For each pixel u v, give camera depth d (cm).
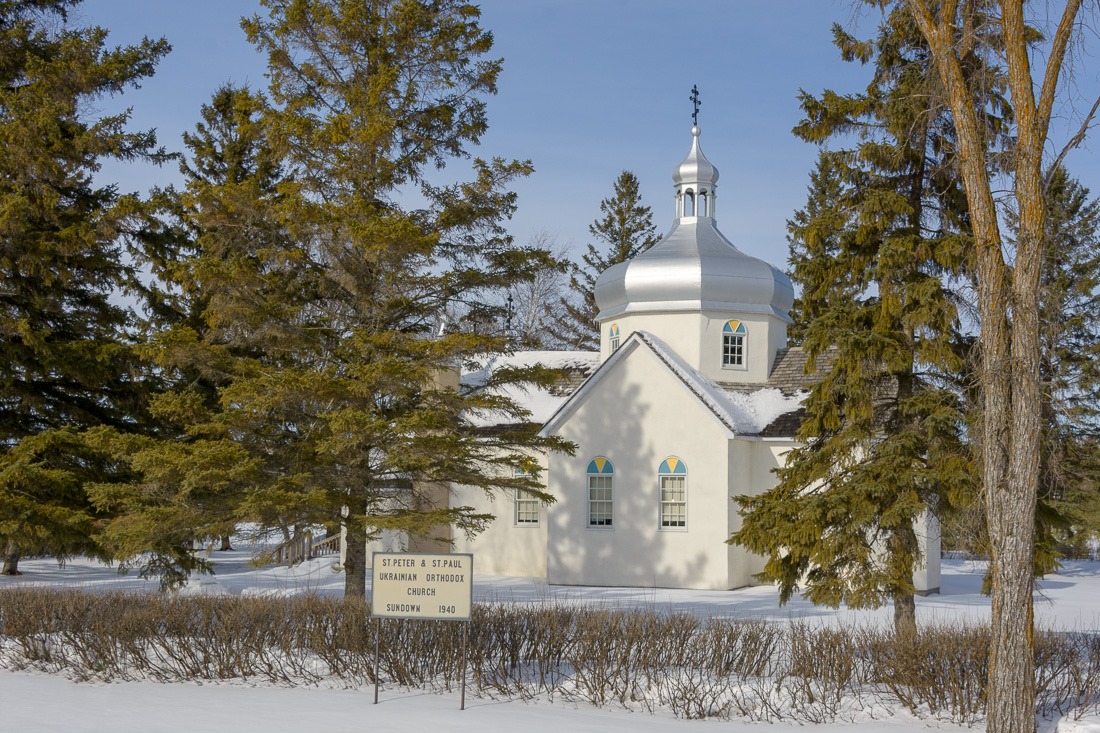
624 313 3875
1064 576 4206
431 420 1891
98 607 1798
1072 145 1325
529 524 3828
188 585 2958
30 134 2275
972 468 1661
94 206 2483
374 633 1662
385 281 2019
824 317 1845
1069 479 1792
